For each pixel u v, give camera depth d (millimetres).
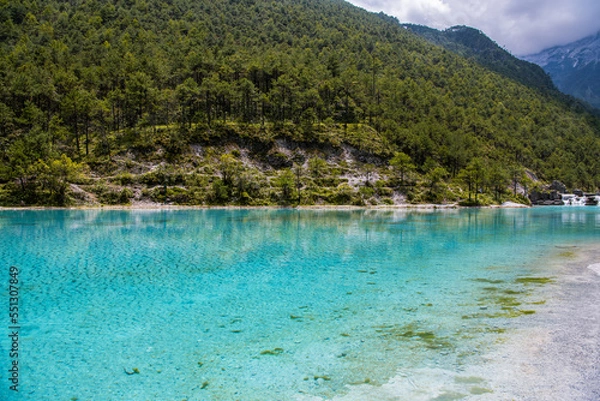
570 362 16938
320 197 124938
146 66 156000
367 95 196250
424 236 57375
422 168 150875
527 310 23875
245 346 18953
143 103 136250
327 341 19453
